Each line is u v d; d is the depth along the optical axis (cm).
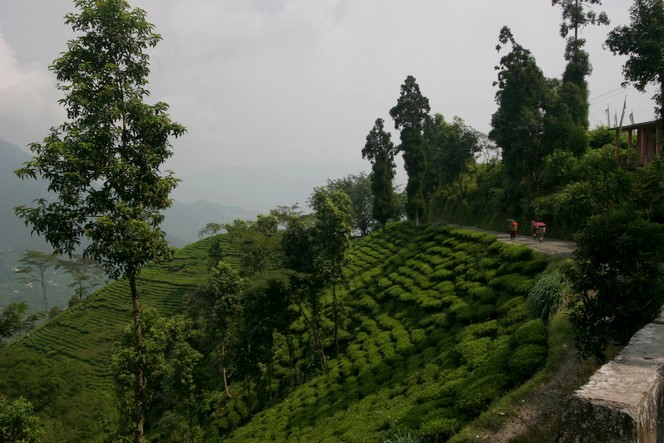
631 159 3094
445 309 2438
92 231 1147
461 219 4912
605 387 503
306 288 2822
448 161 4922
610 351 1112
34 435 1430
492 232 4162
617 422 438
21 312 2017
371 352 2492
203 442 2644
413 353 2180
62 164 1105
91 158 1122
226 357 3044
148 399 1410
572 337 1348
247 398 2988
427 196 6131
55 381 1855
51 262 8831
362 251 5241
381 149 5719
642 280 909
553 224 3334
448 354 1838
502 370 1386
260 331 2678
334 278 2798
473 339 1819
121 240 1177
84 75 1154
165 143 1268
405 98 4919
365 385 2067
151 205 1254
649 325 786
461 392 1363
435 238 3988
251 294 2695
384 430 1412
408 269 3544
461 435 1091
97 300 6662
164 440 2620
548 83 4112
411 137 4934
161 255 1275
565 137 3553
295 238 2823
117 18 1165
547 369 1234
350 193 8288
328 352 3059
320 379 2572
